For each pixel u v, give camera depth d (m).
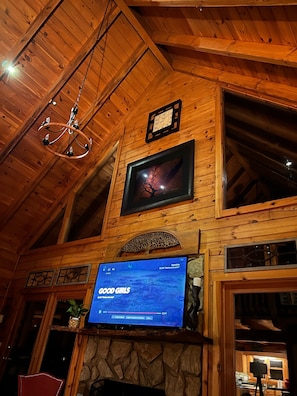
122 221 4.29
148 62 5.04
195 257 3.23
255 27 3.04
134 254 3.82
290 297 3.89
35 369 4.16
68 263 4.67
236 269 2.92
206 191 3.59
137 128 5.14
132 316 3.24
